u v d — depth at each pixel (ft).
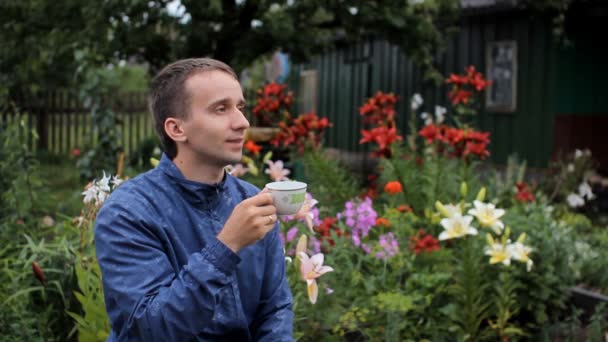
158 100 6.76
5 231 15.01
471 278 13.44
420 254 14.92
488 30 38.17
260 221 5.97
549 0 31.68
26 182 16.75
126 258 6.27
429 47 35.24
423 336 13.67
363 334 12.83
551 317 15.62
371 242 14.56
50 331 11.48
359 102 48.19
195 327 5.82
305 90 56.65
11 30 31.99
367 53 47.11
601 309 14.82
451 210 13.57
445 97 40.40
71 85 49.24
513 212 17.35
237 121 6.60
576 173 26.48
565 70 34.47
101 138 28.19
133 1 27.55
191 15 30.89
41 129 51.11
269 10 33.58
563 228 18.54
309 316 12.30
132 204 6.54
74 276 11.53
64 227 12.89
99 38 28.91
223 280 5.87
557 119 34.78
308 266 9.91
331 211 18.31
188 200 6.80
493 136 37.99
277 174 16.43
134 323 5.97
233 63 34.17
